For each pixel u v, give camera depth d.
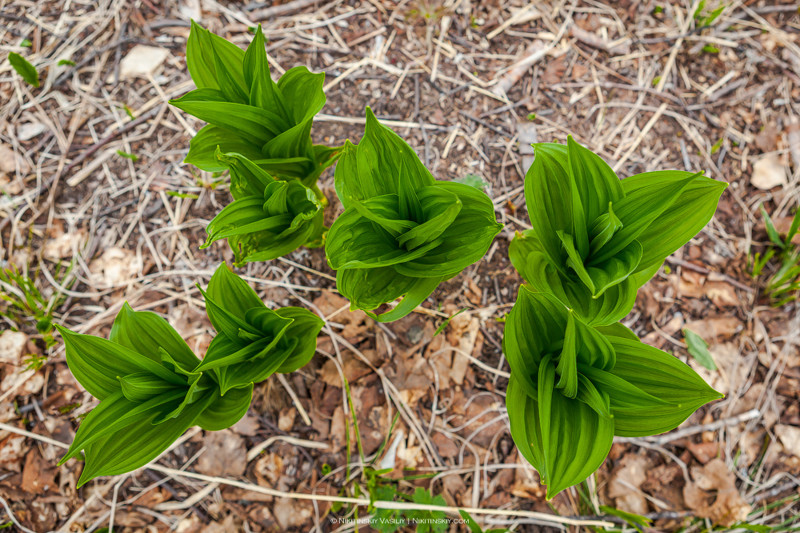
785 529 0.88
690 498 0.88
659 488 0.89
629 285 0.66
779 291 0.94
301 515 0.87
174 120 0.98
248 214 0.71
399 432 0.89
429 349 0.90
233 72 0.75
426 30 1.03
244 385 0.69
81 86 0.99
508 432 0.90
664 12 1.06
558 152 0.68
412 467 0.88
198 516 0.86
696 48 1.05
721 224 0.98
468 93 1.01
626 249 0.66
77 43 1.01
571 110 1.01
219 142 0.75
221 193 0.95
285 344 0.75
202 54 0.74
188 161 0.74
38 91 0.99
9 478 0.85
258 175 0.71
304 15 1.03
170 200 0.95
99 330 0.90
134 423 0.67
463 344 0.91
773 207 0.99
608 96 1.02
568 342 0.61
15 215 0.94
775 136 1.01
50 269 0.92
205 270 0.93
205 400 0.70
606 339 0.62
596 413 0.65
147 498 0.86
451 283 0.93
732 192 0.99
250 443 0.88
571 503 0.89
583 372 0.66
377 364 0.90
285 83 0.76
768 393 0.93
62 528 0.85
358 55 1.02
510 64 1.03
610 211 0.60
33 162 0.96
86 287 0.92
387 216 0.66
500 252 0.94
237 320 0.70
